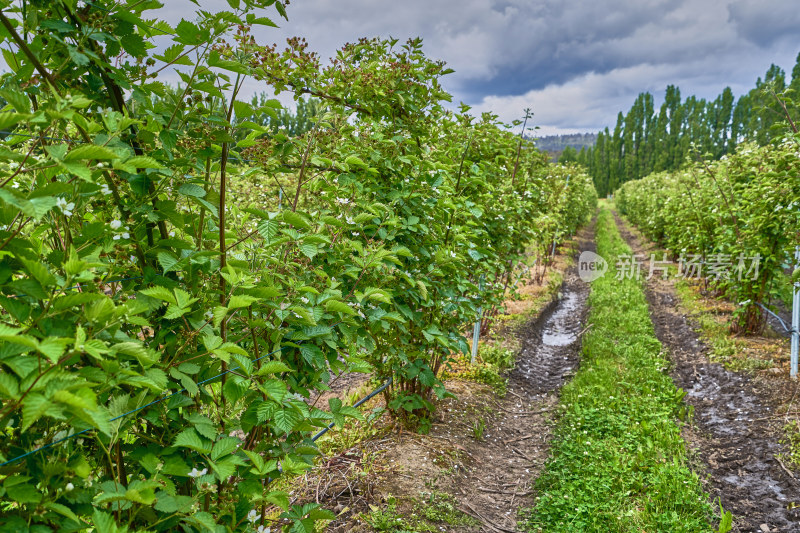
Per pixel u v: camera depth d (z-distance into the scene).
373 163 3.18
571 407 4.81
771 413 4.45
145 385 1.29
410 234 3.30
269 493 1.59
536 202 7.97
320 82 3.01
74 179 1.26
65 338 1.00
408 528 2.77
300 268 2.29
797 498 3.30
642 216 16.95
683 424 4.56
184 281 1.72
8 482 1.11
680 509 3.19
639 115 59.91
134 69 1.54
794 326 5.07
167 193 1.66
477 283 4.73
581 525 2.99
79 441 1.44
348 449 3.56
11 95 1.08
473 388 5.21
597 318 7.99
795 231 5.37
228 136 1.65
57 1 1.31
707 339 6.63
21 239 1.19
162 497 1.36
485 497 3.39
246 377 1.61
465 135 4.73
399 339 3.43
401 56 3.59
